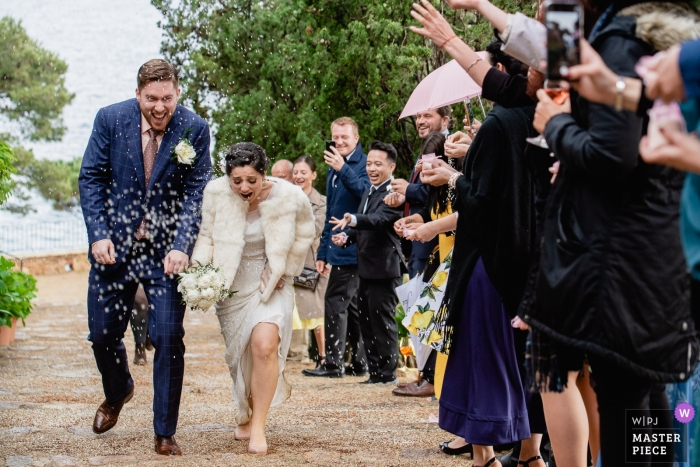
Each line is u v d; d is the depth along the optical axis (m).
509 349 3.99
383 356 7.51
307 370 8.16
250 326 4.95
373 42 10.04
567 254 2.70
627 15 2.68
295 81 11.32
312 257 8.61
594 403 3.62
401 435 5.38
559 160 2.74
